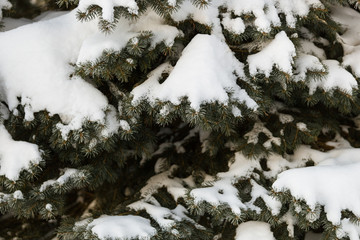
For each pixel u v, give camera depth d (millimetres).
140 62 2430
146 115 2596
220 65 2205
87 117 2305
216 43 2266
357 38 2857
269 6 2324
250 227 2490
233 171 2660
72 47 2523
